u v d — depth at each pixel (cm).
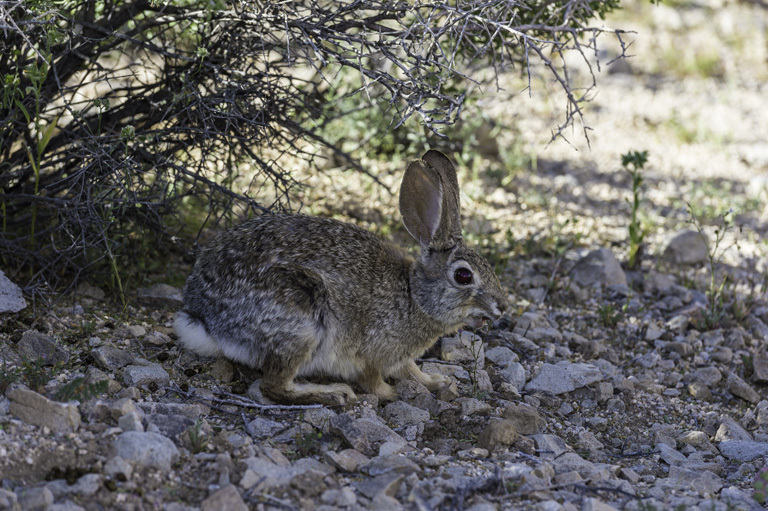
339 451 832
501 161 1983
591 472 822
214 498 679
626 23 3416
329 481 745
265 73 1093
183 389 923
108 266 1151
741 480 866
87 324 1022
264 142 1265
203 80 1125
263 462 751
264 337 904
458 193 985
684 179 2080
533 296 1323
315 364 945
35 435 740
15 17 975
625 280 1438
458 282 951
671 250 1572
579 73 2962
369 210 1520
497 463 817
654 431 977
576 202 1827
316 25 998
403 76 1381
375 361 974
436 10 975
